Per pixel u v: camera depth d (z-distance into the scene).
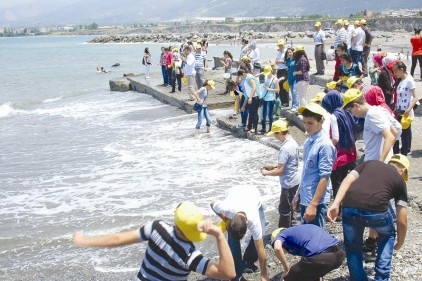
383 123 6.07
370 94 7.23
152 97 25.83
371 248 6.68
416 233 7.36
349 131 7.43
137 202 10.52
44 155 15.14
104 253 8.34
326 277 6.40
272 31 164.75
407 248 6.85
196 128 16.14
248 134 15.14
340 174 7.54
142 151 14.82
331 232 7.88
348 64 11.97
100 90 31.27
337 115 7.41
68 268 7.86
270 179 11.53
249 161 12.98
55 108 24.41
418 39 18.08
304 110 6.19
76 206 10.50
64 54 79.38
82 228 9.33
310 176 6.32
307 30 147.00
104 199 10.83
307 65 14.02
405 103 9.70
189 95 21.44
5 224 9.69
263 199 10.26
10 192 11.69
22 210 10.45
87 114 22.14
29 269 7.89
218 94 21.69
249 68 16.52
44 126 19.94
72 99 27.67
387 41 74.50
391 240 5.48
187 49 20.80
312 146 6.26
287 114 15.60
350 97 6.32
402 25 124.62
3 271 7.89
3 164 14.27
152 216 9.63
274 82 14.52
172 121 19.11
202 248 8.23
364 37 17.69
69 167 13.62
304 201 6.40
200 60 21.08
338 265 5.60
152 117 20.31
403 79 9.66
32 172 13.32
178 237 4.05
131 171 12.84
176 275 4.05
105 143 16.28
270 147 14.02
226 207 6.25
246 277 7.00
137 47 103.06
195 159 13.52
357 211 5.25
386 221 5.30
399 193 5.36
